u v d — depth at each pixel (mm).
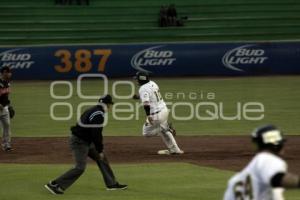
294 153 50000
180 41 121562
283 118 69562
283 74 110750
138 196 36375
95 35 121812
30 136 60594
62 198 36156
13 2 126250
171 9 123188
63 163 47781
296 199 35219
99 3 128625
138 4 127750
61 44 113375
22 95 89750
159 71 109938
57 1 126875
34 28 122188
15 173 43875
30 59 107188
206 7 128250
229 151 51688
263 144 18391
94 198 36031
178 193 37000
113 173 40562
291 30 124688
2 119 52750
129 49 109312
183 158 49031
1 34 120062
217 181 40406
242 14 127625
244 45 110375
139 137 59531
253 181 18250
